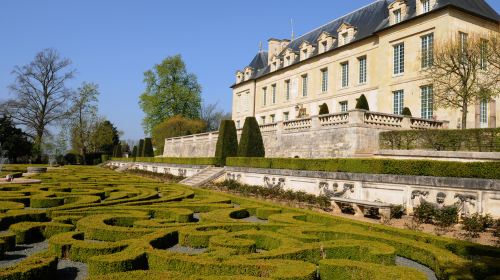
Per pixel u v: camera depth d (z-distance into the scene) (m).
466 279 6.12
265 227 10.40
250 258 6.85
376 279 5.86
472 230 11.27
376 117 23.89
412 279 5.76
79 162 71.56
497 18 31.47
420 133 20.66
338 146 23.92
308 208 16.34
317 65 45.28
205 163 32.12
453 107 25.27
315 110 45.06
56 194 16.31
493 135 17.69
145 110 67.88
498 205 11.72
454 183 12.82
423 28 30.98
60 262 7.58
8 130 56.22
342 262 6.64
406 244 8.79
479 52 24.52
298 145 27.73
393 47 34.28
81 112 66.44
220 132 31.75
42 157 64.62
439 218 12.45
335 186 17.73
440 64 25.92
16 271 5.86
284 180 21.66
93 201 14.14
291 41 58.28
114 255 6.73
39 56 56.72
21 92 55.91
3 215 10.86
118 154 73.56
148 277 5.56
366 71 38.00
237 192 22.55
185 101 68.69
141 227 9.79
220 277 5.64
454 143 19.14
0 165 45.94
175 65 68.69
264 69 59.78
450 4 28.67
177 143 52.88
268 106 55.94
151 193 17.33
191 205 14.45
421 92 31.03
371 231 9.89
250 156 28.56
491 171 11.99
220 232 9.23
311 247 7.65
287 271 5.89
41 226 9.69
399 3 34.03
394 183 14.85
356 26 41.12
